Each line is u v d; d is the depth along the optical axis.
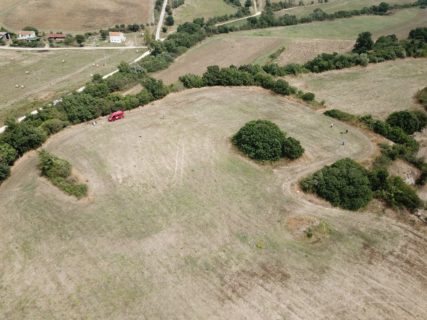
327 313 38.72
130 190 55.78
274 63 109.31
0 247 46.38
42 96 92.94
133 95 82.88
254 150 62.66
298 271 43.47
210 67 92.50
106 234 48.12
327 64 101.75
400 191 53.62
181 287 41.31
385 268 44.12
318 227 49.22
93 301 39.75
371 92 90.44
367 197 53.22
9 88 98.38
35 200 53.94
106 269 43.34
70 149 65.75
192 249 46.09
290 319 38.06
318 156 64.25
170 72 109.06
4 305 39.47
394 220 51.47
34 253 45.53
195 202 53.69
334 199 53.28
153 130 71.25
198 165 61.47
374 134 71.50
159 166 61.06
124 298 40.06
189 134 69.81
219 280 42.19
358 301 40.09
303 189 56.38
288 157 62.88
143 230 48.81
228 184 57.41
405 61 108.81
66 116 74.44
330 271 43.59
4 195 55.59
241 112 78.62
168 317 38.16
